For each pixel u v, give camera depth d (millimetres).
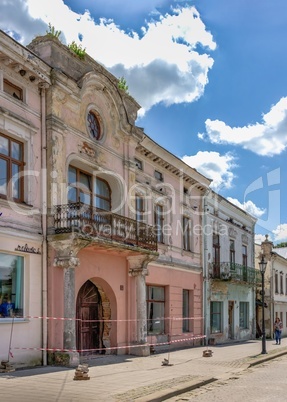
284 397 10703
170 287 23188
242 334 32531
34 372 12930
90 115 17953
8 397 9500
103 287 18312
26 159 14711
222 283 29125
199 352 21484
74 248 14930
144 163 21797
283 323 41938
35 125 15078
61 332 14750
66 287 14859
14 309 14047
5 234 13570
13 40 13898
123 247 17031
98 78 17688
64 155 15984
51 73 15578
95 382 11695
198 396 10914
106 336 18438
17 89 14750
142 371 14219
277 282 40594
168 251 23344
